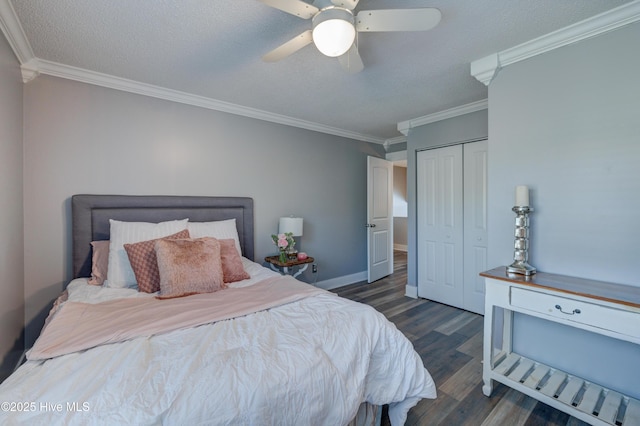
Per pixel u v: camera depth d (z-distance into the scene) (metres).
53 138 2.21
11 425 0.77
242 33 1.79
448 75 2.39
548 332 1.97
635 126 1.59
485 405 1.75
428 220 3.63
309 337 1.28
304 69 2.27
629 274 1.61
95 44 1.90
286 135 3.60
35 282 2.16
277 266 3.32
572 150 1.80
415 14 1.31
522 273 1.83
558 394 1.71
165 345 1.19
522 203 1.88
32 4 1.50
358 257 4.49
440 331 2.77
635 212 1.59
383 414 1.71
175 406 0.87
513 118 2.05
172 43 1.90
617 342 1.70
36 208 2.16
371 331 1.44
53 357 1.08
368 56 2.08
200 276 1.89
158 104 2.67
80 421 0.79
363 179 4.54
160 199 2.64
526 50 1.95
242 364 1.06
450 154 3.40
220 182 3.05
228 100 2.93
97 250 2.22
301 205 3.76
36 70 2.09
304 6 1.28
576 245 1.79
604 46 1.68
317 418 1.08
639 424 1.45
